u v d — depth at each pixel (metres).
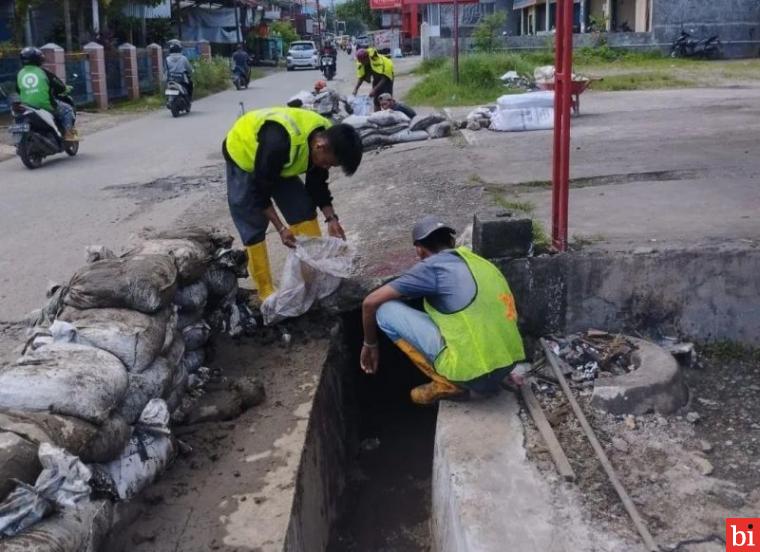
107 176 10.45
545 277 4.50
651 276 4.48
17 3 20.98
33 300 5.66
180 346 3.86
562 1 4.37
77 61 19.92
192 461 3.62
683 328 4.53
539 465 3.38
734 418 3.85
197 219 7.86
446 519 3.37
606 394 3.80
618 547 2.84
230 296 4.79
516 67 17.61
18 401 2.78
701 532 2.93
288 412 4.02
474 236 4.61
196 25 38.62
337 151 4.50
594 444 3.49
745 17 24.05
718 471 3.39
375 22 79.12
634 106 12.46
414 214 6.46
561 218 4.53
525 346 4.50
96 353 3.12
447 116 12.45
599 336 4.44
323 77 31.56
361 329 5.27
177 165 11.04
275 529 3.15
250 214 4.77
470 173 7.75
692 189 6.33
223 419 3.96
